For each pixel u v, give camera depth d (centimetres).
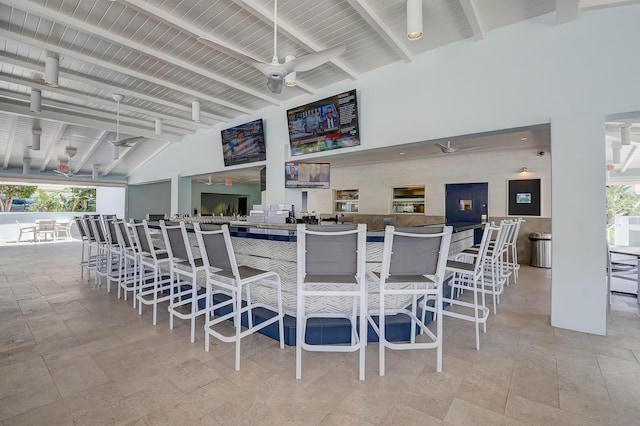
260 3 303
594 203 286
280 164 584
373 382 204
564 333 287
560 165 302
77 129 726
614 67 281
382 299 211
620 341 269
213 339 270
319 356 241
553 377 210
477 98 355
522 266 655
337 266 209
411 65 407
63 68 436
